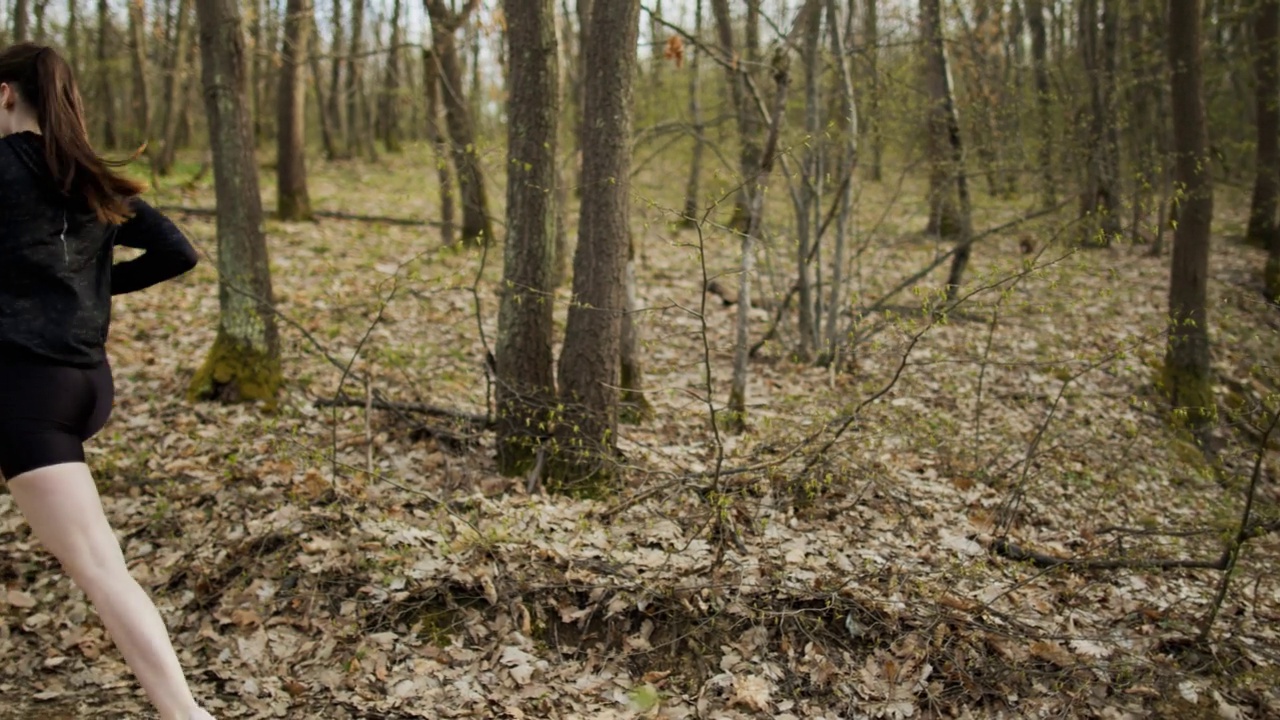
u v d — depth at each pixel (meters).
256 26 11.21
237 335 7.30
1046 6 16.30
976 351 9.03
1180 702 4.21
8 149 2.69
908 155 10.29
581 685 4.10
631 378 7.35
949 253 9.57
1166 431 7.91
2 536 4.79
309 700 3.90
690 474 5.46
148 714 3.74
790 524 5.33
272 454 6.02
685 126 8.92
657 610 4.44
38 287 2.68
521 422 5.90
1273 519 4.90
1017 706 4.11
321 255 12.77
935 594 4.63
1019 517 5.98
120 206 2.86
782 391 8.28
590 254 5.66
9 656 4.06
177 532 4.96
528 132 5.72
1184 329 8.36
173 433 6.51
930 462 6.68
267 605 4.42
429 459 6.20
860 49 8.84
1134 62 13.90
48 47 2.80
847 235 10.38
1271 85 12.65
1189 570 5.43
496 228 13.80
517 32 5.67
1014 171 10.33
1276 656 4.48
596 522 5.27
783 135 8.52
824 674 4.16
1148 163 10.79
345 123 32.53
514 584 4.54
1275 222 11.94
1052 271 6.40
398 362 7.49
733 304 11.30
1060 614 4.79
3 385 2.60
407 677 4.07
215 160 7.21
